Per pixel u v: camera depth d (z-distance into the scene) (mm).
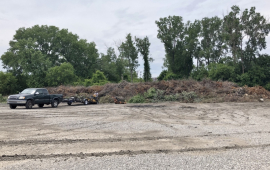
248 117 13047
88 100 25562
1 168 4488
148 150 5797
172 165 4637
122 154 5457
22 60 51562
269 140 6969
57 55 76312
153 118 12516
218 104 22750
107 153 5527
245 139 7109
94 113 15117
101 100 29469
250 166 4598
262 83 43906
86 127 9320
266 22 48344
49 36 72938
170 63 67688
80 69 76688
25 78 50312
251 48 48938
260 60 48406
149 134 7867
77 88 34906
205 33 64562
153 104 23234
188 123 10633
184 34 66250
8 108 19141
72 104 26062
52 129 8828
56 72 50500
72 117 12797
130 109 18250
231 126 9742
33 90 19703
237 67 48062
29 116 13062
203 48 65812
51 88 36906
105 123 10461
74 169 4426
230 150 5820
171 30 64250
